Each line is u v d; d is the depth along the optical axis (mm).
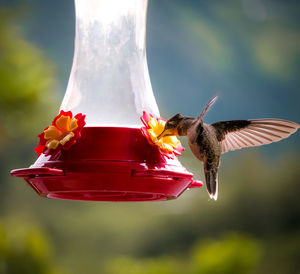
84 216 17500
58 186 4824
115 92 5242
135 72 5395
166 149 5043
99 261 17172
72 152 4828
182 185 5133
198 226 17703
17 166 16078
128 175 4754
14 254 6766
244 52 79625
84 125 4914
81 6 5512
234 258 6773
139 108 5242
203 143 5395
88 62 5355
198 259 6898
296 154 18734
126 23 5477
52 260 7168
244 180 18109
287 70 77938
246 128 5617
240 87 78688
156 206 18141
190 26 81000
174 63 79312
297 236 16359
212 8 82000
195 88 78125
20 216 16562
